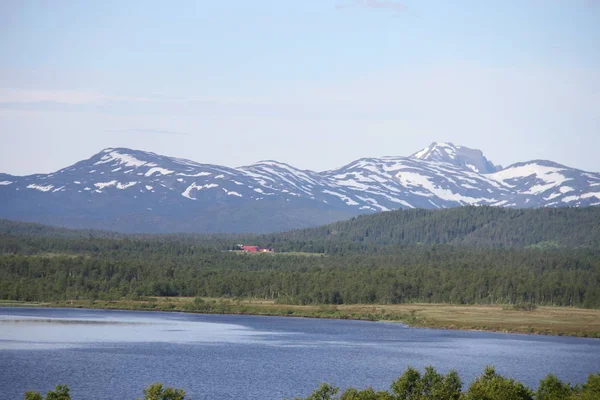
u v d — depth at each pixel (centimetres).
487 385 16500
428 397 16225
